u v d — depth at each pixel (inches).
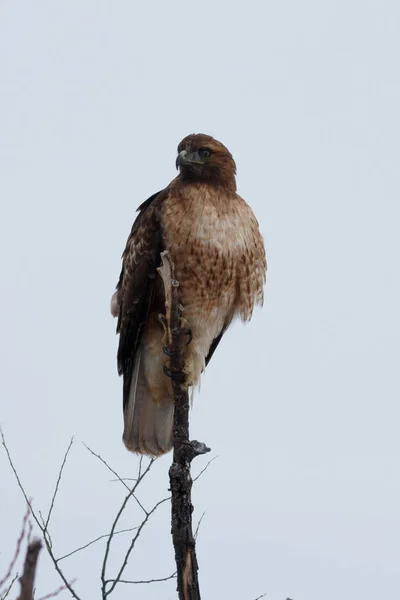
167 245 485.4
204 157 487.8
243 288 503.5
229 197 493.7
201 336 504.7
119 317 526.3
